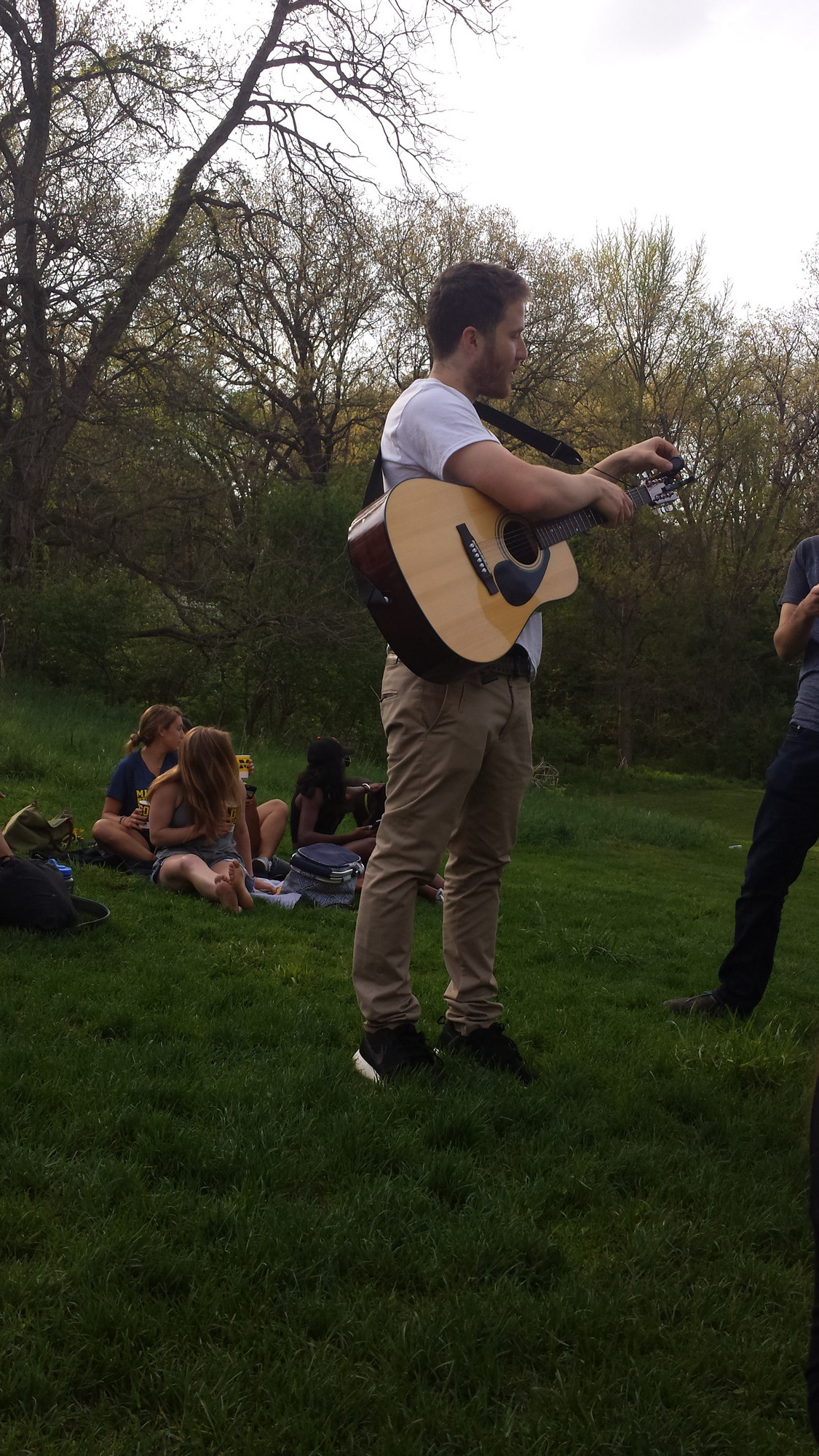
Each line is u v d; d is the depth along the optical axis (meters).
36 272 18.28
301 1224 2.23
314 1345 1.90
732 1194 2.59
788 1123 3.09
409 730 3.04
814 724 4.11
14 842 5.41
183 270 20.06
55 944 4.40
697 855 14.67
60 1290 1.96
